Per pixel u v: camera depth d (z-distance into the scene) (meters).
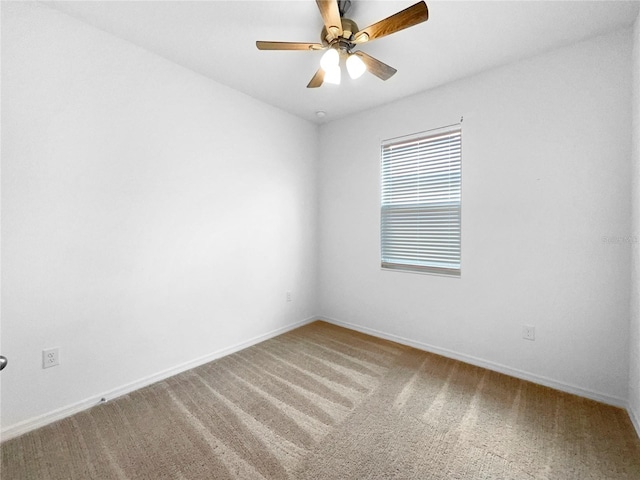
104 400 1.96
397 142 2.91
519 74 2.19
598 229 1.92
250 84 2.60
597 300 1.94
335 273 3.48
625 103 1.82
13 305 1.62
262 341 2.99
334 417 1.79
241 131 2.75
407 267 2.88
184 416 1.81
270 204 3.04
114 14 1.75
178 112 2.30
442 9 1.67
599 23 1.78
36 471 1.40
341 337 3.10
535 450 1.52
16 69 1.60
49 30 1.70
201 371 2.37
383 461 1.46
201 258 2.48
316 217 3.60
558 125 2.04
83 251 1.86
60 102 1.75
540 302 2.15
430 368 2.41
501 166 2.28
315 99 2.88
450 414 1.82
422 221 2.78
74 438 1.62
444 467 1.42
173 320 2.31
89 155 1.87
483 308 2.41
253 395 2.03
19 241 1.63
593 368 1.96
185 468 1.42
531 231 2.17
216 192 2.57
